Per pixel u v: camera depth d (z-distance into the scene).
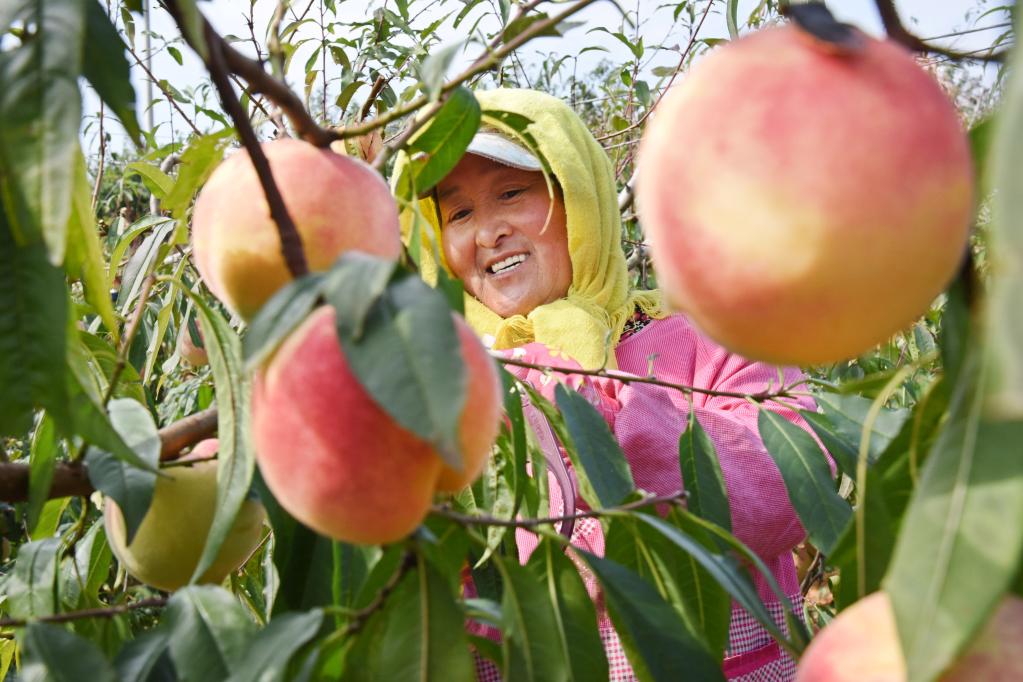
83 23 0.73
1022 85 0.37
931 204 0.56
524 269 2.10
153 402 2.35
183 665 0.90
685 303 0.64
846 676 0.62
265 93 0.88
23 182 0.70
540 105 2.07
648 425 1.71
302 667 0.85
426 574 0.86
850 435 1.41
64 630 0.88
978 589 0.53
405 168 1.26
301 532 1.06
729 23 1.11
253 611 1.71
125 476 1.08
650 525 1.10
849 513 1.36
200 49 0.73
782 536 1.73
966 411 0.57
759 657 1.74
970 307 0.66
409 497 0.72
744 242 0.58
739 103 0.59
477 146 2.00
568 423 1.33
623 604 0.97
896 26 0.73
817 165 0.56
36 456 1.05
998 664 0.58
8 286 0.79
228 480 0.98
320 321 0.74
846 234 0.56
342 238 0.92
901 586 0.55
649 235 0.68
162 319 1.66
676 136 0.62
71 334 0.93
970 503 0.55
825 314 0.59
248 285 0.94
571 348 1.88
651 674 0.94
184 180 1.08
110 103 0.76
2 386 0.78
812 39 0.60
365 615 0.87
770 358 0.63
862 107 0.57
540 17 1.16
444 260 2.18
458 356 0.64
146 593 2.09
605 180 2.14
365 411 0.70
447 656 0.84
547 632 0.90
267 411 0.74
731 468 1.70
